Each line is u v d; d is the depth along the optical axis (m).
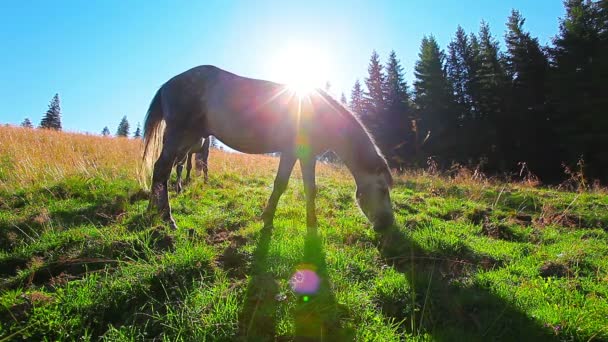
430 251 4.48
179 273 3.39
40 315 2.73
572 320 2.88
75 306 2.85
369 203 4.47
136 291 3.08
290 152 4.77
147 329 2.73
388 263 4.19
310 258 3.85
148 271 3.35
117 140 16.30
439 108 31.58
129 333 2.65
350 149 4.57
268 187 8.45
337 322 2.81
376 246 4.64
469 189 9.08
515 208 7.77
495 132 27.19
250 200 6.75
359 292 3.28
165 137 5.24
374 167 4.45
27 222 4.72
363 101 39.34
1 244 4.17
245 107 4.86
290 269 3.57
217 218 5.36
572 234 5.74
